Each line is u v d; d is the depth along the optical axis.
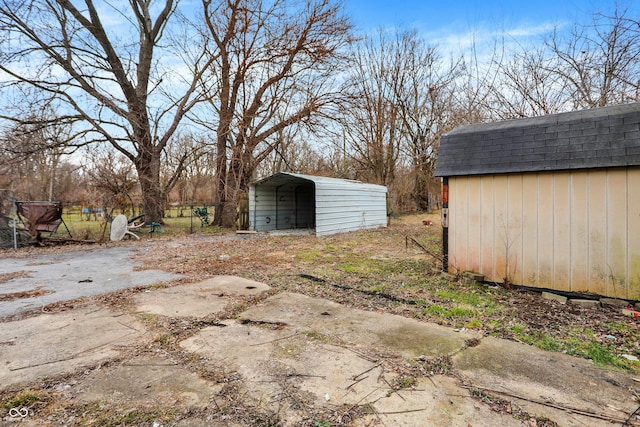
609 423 1.93
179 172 17.12
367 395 2.23
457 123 17.47
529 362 2.69
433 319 3.70
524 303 4.23
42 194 23.66
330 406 2.12
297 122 14.86
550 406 2.10
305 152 23.86
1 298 4.55
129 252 8.73
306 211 17.12
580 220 4.29
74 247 9.70
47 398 2.21
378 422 1.96
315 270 6.31
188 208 24.25
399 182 21.97
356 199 13.93
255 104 14.69
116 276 5.90
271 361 2.72
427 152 22.02
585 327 3.42
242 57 13.73
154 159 14.81
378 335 3.25
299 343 3.07
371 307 4.13
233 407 2.11
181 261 7.35
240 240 11.00
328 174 22.94
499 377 2.45
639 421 1.95
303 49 13.97
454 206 5.46
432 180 22.05
